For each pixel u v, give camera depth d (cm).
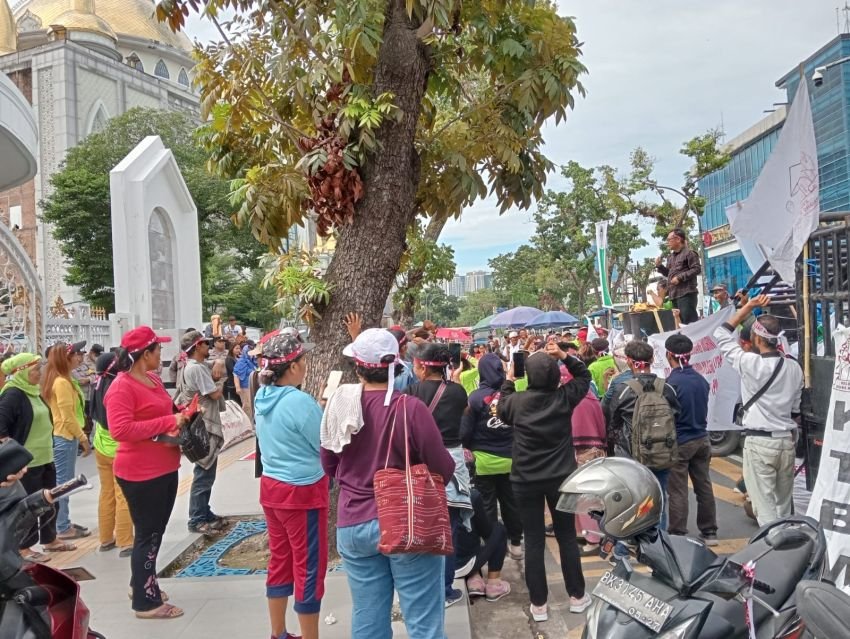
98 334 1619
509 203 711
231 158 700
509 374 587
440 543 319
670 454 552
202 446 488
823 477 461
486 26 625
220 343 1503
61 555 645
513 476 488
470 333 3212
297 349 419
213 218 3669
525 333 1653
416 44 606
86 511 827
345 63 559
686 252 943
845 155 2434
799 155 609
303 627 406
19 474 280
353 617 345
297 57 586
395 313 1249
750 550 357
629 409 591
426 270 1189
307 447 400
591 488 299
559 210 3180
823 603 223
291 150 697
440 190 688
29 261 1391
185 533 690
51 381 695
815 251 620
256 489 905
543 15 651
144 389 480
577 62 638
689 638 268
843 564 431
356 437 341
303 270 604
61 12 6062
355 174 578
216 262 3572
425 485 324
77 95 4947
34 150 1281
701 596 285
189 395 696
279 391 410
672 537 321
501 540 548
